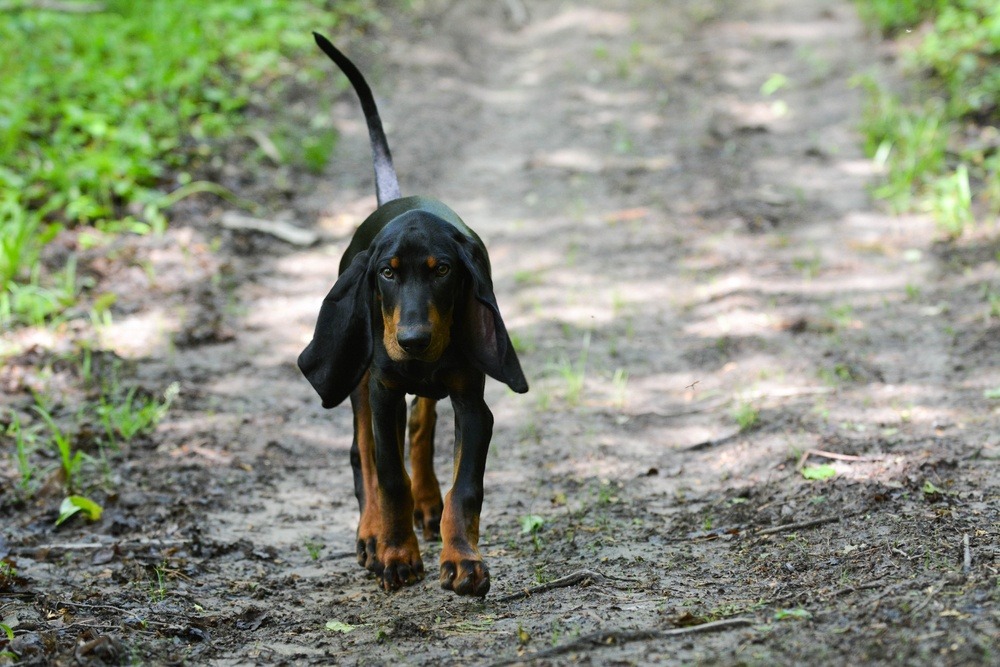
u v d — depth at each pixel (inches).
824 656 174.7
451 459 328.8
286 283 462.0
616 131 605.6
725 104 623.5
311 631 218.1
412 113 629.3
